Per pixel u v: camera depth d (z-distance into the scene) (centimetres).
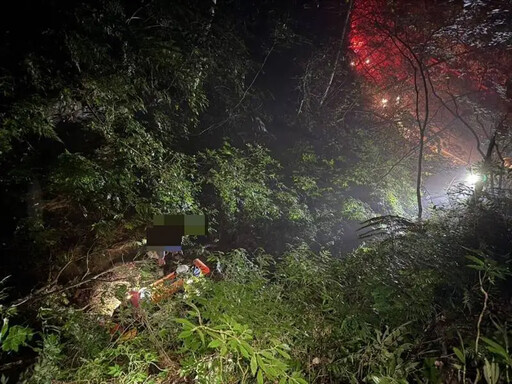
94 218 496
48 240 444
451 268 390
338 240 863
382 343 269
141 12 706
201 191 675
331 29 1229
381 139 1230
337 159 1061
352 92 1206
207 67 745
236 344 218
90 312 393
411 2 975
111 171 505
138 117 635
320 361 285
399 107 1264
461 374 263
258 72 950
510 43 930
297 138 1039
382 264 405
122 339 297
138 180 532
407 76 1209
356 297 353
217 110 838
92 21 551
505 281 417
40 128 455
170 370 275
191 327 222
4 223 452
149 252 437
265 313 300
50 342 267
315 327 303
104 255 476
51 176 455
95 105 552
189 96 684
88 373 260
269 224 740
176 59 638
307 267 380
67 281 452
